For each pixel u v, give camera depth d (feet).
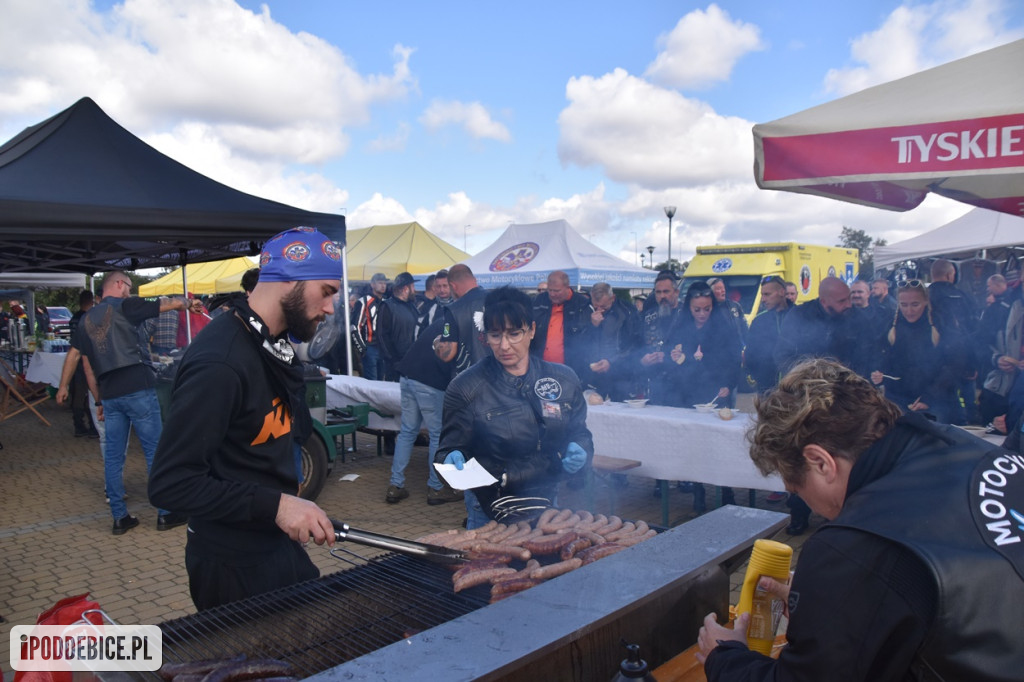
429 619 5.18
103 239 14.53
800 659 3.31
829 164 9.00
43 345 39.22
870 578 3.17
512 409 8.11
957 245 33.76
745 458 13.64
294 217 16.48
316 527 5.40
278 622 5.24
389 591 5.74
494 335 7.96
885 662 3.12
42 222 12.80
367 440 26.91
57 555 14.58
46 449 26.18
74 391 28.07
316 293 5.74
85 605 5.39
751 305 38.75
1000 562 3.08
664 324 22.54
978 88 8.61
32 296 53.01
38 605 12.10
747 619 4.60
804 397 3.75
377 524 16.33
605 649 5.06
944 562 3.02
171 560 14.23
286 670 4.29
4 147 16.97
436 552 5.86
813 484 3.87
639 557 5.26
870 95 9.42
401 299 24.64
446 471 7.06
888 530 3.22
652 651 5.54
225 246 22.56
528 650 3.82
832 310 15.58
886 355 15.33
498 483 8.21
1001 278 22.11
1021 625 3.03
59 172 14.15
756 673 3.66
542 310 19.98
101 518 17.15
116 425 15.62
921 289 14.73
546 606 4.40
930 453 3.60
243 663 4.24
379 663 3.71
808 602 3.32
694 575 5.05
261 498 5.41
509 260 43.62
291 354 5.98
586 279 40.29
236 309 5.72
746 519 6.23
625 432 15.34
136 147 16.08
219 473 5.74
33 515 17.46
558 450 8.54
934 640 2.99
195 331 28.94
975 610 2.97
